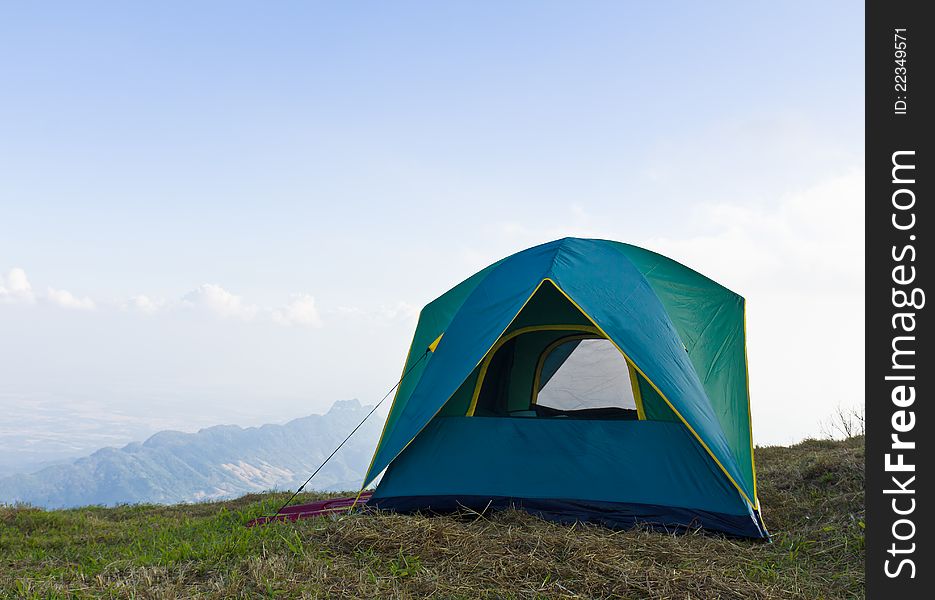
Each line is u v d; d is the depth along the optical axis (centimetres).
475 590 302
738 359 523
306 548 349
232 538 376
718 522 396
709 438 393
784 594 317
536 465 428
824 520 443
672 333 443
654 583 312
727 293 557
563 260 463
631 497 407
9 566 394
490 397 464
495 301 456
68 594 301
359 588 299
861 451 582
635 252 534
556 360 478
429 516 422
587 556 338
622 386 459
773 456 695
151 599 292
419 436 448
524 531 379
